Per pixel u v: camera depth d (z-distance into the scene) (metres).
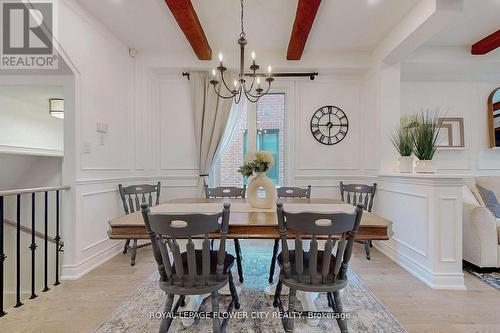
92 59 2.59
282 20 2.69
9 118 3.10
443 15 2.19
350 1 2.36
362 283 2.25
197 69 3.47
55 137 3.70
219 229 1.48
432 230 2.22
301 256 1.45
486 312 1.82
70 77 2.37
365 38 3.05
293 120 3.67
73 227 2.35
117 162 3.00
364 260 2.78
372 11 2.51
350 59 3.40
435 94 3.79
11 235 3.26
